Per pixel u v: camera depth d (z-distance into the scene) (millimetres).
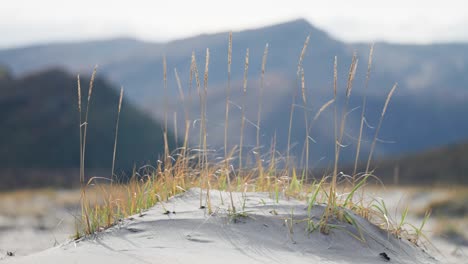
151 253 3021
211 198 4242
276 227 3654
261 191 4664
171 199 4273
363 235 3758
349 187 4465
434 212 10984
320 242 3535
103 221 3879
